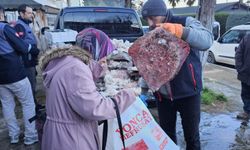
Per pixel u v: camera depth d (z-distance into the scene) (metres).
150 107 4.49
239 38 11.23
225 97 6.25
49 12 17.20
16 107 5.55
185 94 2.65
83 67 1.76
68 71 1.74
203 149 4.00
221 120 5.07
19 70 3.76
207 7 5.50
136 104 2.14
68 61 1.78
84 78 1.72
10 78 3.71
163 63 2.33
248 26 11.05
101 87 2.36
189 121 2.82
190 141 2.94
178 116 5.05
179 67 2.35
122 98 1.86
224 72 10.05
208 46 2.38
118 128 2.08
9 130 4.09
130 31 5.77
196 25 2.43
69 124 1.78
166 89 2.72
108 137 2.08
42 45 5.87
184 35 2.29
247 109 5.09
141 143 2.13
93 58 1.97
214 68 10.94
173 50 2.30
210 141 4.25
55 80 1.77
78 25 5.66
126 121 2.10
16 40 3.62
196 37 2.29
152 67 2.36
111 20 5.73
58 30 4.94
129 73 2.68
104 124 2.02
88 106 1.69
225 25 21.77
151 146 2.16
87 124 1.83
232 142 4.22
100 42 1.99
